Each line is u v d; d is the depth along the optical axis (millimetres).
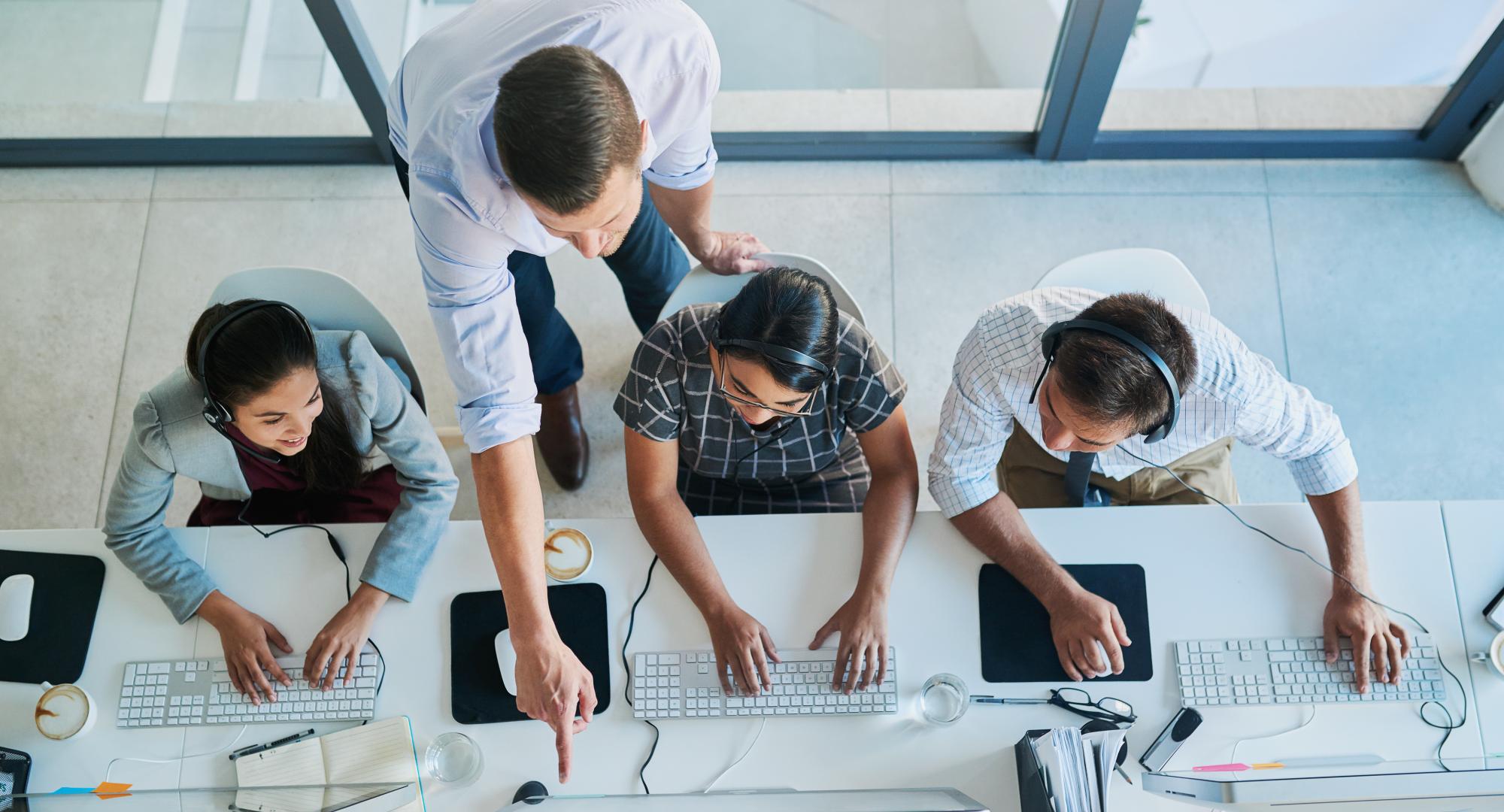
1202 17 2504
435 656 1506
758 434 1585
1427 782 1008
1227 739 1445
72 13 2455
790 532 1561
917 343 2438
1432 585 1503
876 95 2592
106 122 2574
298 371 1354
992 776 1438
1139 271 1639
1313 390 2361
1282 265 2473
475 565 1549
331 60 2480
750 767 1449
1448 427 2311
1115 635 1470
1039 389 1382
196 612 1519
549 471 2324
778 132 2605
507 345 1259
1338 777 1021
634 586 1535
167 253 2521
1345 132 2541
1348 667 1464
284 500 1747
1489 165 2467
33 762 1462
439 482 1582
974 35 2463
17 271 2498
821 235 2539
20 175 2592
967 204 2562
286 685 1481
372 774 1447
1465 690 1454
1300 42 2551
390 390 1556
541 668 1311
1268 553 1527
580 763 1454
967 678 1485
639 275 1938
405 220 2562
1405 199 2521
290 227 2553
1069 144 2535
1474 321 2404
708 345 1445
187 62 2514
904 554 1547
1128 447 1598
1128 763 1441
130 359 2422
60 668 1501
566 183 921
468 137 1066
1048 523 1555
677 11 1246
